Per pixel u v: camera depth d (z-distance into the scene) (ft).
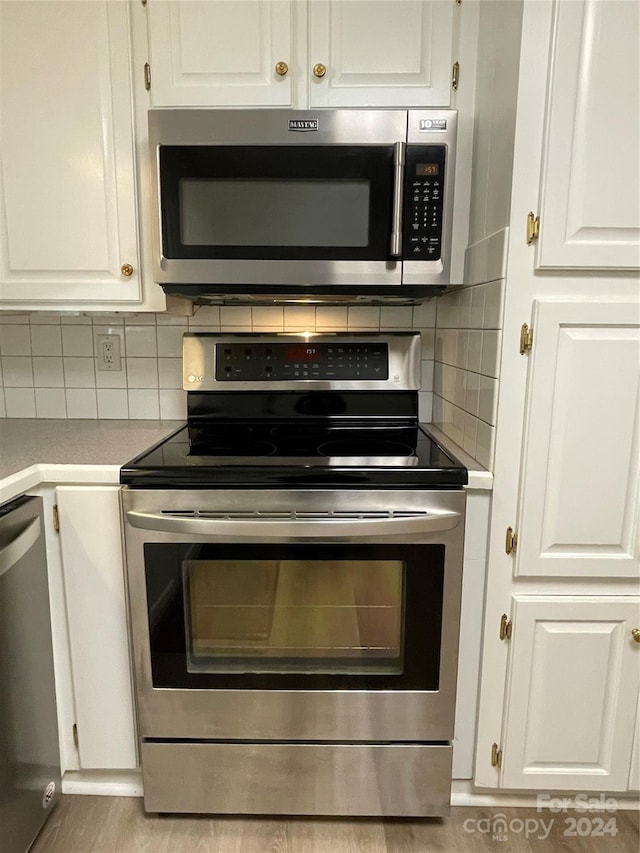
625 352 3.59
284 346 5.18
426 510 3.73
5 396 5.66
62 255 4.43
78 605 4.05
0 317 5.53
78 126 4.25
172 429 5.15
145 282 4.54
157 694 4.02
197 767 4.15
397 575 3.84
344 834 4.18
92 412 5.73
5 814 3.51
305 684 4.00
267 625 3.95
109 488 3.89
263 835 4.16
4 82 4.18
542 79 3.35
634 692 4.03
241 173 4.04
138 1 4.11
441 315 5.36
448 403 5.05
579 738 4.12
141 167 4.34
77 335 5.57
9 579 3.49
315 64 4.16
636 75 3.31
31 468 3.77
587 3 3.24
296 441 4.64
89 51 4.15
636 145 3.38
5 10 4.10
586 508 3.79
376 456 4.07
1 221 4.38
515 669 4.02
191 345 5.16
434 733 4.07
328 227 4.13
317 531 3.65
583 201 3.44
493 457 3.79
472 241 4.35
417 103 4.21
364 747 4.10
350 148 3.99
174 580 3.84
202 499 3.73
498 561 3.92
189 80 4.19
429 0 4.07
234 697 4.02
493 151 3.84
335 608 3.91
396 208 3.99
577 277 3.57
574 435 3.70
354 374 5.18
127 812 4.34
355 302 5.33
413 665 3.94
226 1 4.08
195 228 4.14
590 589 3.94
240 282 4.22
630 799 4.46
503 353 3.67
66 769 4.36
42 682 3.97
